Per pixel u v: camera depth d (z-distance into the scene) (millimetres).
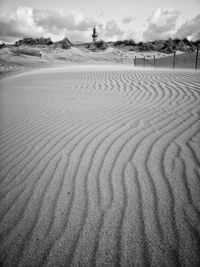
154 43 110625
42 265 1311
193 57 22875
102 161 2439
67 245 1432
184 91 5527
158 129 3209
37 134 3393
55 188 2029
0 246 1450
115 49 96375
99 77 10273
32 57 53406
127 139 2945
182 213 1636
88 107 4738
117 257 1332
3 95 6754
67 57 62031
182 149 2574
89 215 1674
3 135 3449
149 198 1817
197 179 2027
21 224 1630
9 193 2002
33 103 5457
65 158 2566
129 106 4590
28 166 2451
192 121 3414
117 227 1546
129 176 2135
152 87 6441
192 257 1302
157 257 1315
